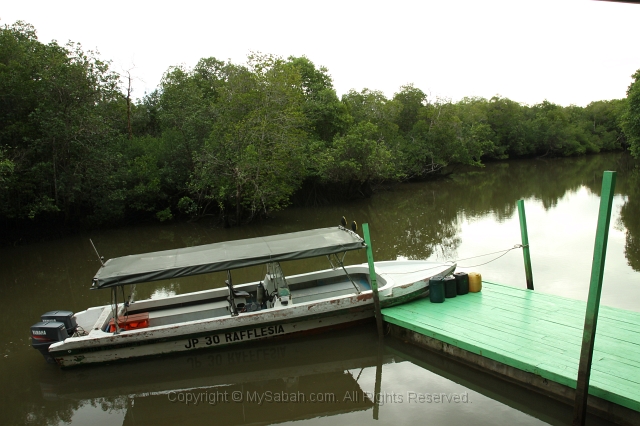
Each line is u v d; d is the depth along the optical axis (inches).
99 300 474.6
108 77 864.9
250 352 331.0
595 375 225.3
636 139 1118.4
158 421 256.5
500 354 255.0
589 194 1023.0
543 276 444.1
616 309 305.1
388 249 623.2
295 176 975.6
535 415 240.8
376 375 294.0
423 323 307.9
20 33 1035.9
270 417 254.4
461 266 493.7
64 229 887.1
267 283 362.0
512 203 967.0
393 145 1450.5
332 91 1274.6
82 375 311.1
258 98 901.8
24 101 813.2
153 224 964.6
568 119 2741.1
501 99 2353.6
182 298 367.6
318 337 342.6
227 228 883.4
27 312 448.8
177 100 1031.6
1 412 270.2
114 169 932.6
